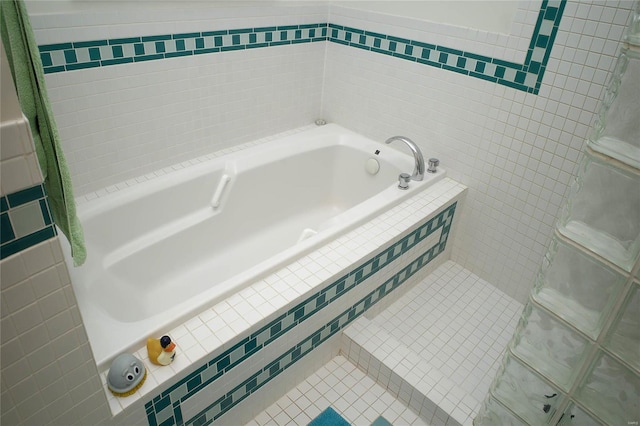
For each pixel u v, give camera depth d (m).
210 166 2.16
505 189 2.08
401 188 2.12
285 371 1.67
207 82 2.09
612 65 1.61
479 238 2.28
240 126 2.33
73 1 1.59
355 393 1.78
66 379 1.01
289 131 2.58
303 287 1.55
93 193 1.90
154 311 1.91
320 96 2.66
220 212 2.19
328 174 2.61
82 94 1.72
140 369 1.21
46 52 1.58
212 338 1.34
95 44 1.68
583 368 0.96
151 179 2.02
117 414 1.16
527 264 2.13
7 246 0.80
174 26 1.86
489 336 2.01
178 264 2.11
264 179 2.32
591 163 0.85
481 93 1.99
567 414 1.04
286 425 1.64
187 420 1.39
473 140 2.10
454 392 1.66
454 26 1.97
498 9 1.84
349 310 1.84
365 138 2.54
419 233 2.02
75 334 0.98
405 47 2.18
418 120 2.28
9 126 0.74
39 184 0.81
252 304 1.47
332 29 2.45
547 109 1.82
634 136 0.78
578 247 0.90
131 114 1.89
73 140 1.77
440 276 2.35
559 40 1.71
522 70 1.84
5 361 0.88
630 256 0.82
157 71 1.90
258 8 2.11
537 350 1.05
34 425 0.99
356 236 1.84
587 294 0.91
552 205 1.95
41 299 0.89
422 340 1.97
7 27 0.95
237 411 1.56
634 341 0.86
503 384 1.17
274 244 2.38
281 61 2.34
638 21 0.75
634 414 0.90
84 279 1.67
